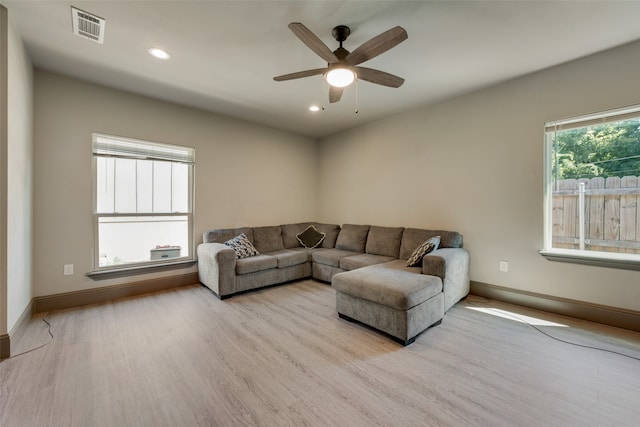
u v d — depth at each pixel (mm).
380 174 4395
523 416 1453
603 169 2600
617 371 1843
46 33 2201
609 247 2578
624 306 2459
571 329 2459
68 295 2928
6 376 1771
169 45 2369
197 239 3889
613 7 1890
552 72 2771
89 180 3053
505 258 3121
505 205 3113
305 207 5293
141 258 3463
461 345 2203
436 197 3709
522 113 2969
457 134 3488
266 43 2338
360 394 1634
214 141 4051
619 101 2434
